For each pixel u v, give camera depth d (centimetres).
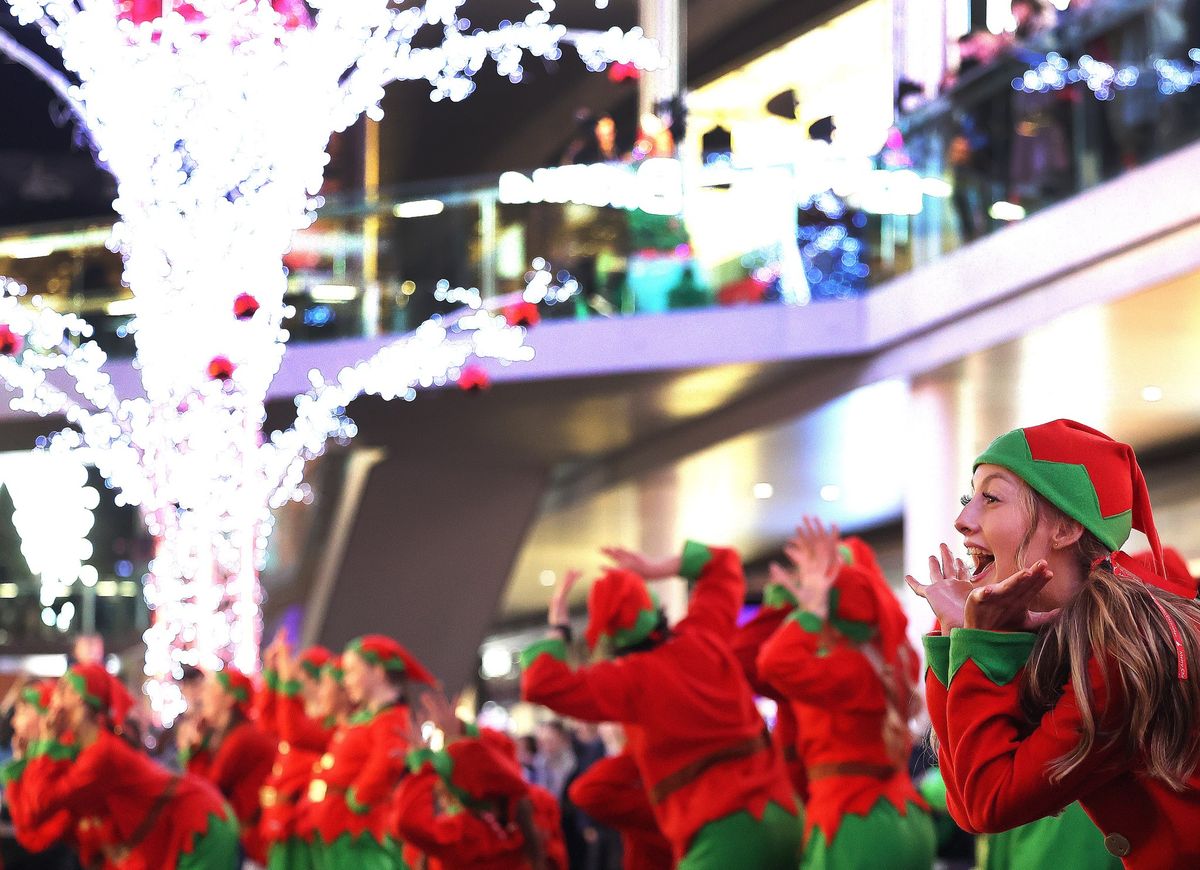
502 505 1457
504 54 800
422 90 1845
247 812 669
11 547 1927
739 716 499
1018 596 186
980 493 195
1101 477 191
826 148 1290
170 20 777
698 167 1127
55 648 1912
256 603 920
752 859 485
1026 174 911
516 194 1160
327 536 1482
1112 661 179
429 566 1457
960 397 1037
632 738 508
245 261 823
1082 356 962
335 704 658
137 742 554
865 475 1380
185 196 803
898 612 498
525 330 1140
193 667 725
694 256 1122
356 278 1190
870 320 1072
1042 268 893
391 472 1406
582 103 1845
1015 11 977
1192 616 186
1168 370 987
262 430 1269
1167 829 183
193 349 835
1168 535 1255
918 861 481
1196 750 179
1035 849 377
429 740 544
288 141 802
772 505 1530
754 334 1096
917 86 1141
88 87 797
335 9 795
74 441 905
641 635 509
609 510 1569
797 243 1091
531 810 521
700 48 1761
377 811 612
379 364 1004
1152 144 815
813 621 486
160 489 873
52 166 1967
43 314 923
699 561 542
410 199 1184
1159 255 812
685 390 1189
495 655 2678
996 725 185
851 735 484
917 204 1011
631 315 1129
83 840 551
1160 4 809
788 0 1638
